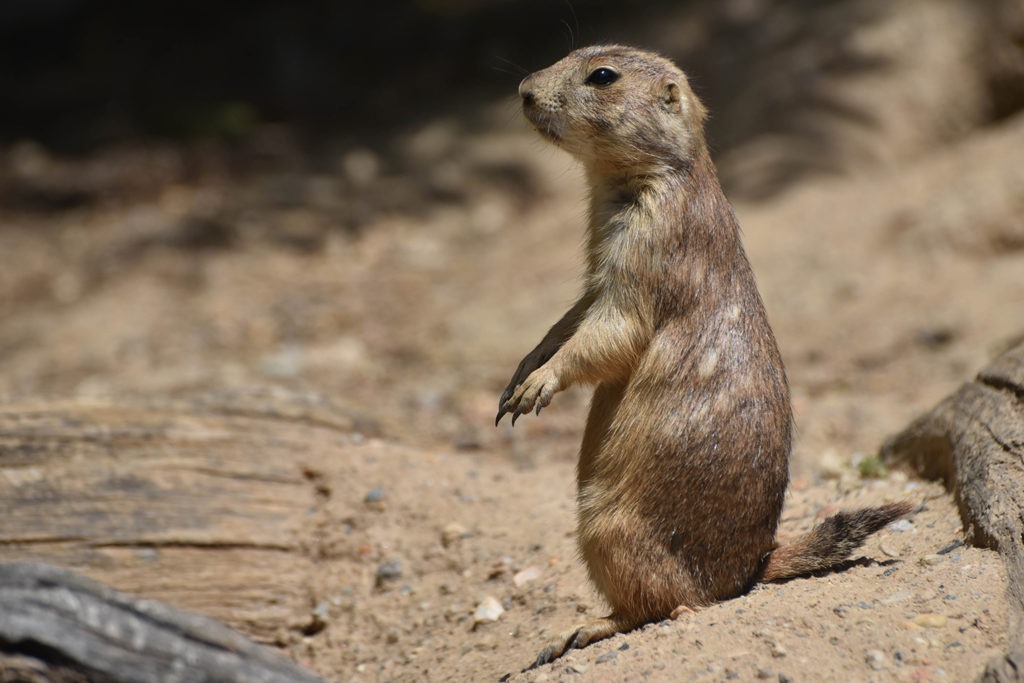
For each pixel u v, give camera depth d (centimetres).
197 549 1374
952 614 922
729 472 1011
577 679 927
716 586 1030
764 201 3081
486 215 3506
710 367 1021
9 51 4619
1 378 2572
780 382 1060
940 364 2164
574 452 1908
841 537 1045
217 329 2841
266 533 1409
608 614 1145
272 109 4297
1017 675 816
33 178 3844
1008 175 2709
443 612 1273
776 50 3712
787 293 2577
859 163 3209
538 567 1291
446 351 2580
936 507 1170
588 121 1101
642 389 1030
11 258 3344
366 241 3400
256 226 3516
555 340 1142
